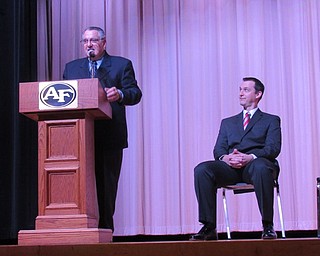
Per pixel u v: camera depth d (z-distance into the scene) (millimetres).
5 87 6293
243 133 4688
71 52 6816
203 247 2873
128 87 4094
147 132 6594
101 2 6848
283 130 6277
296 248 2832
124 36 6762
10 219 6164
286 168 6219
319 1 6406
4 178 6215
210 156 6422
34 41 6652
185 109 6520
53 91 3428
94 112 3508
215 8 6609
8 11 6379
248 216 6199
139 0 6816
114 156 3979
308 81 6301
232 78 6461
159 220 6434
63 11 6875
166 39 6688
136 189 6477
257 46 6441
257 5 6484
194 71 6574
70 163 3445
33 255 2965
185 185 6414
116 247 2922
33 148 6441
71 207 3406
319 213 4152
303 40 6383
